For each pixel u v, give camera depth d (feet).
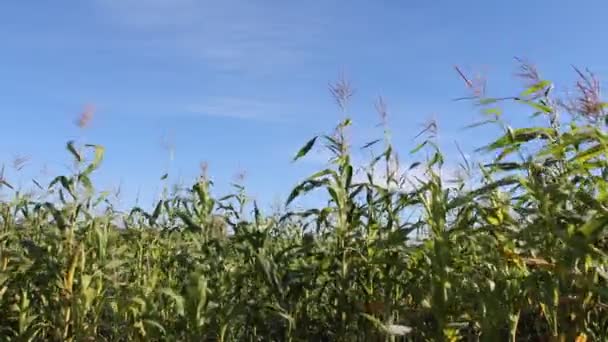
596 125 10.55
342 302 11.77
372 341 11.67
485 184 11.46
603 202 9.67
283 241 17.07
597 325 10.26
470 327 11.62
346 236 12.08
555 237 9.70
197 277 11.95
